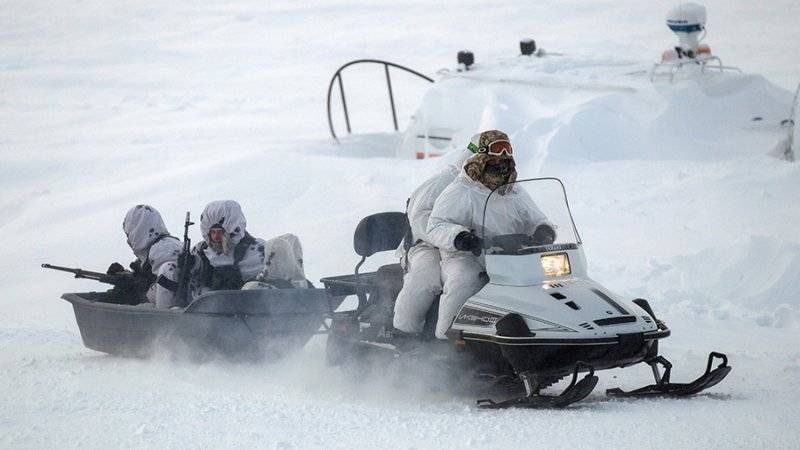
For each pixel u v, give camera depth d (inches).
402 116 4510.3
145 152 3654.0
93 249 2097.7
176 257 1301.7
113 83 6161.4
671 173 2059.5
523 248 976.3
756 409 867.4
